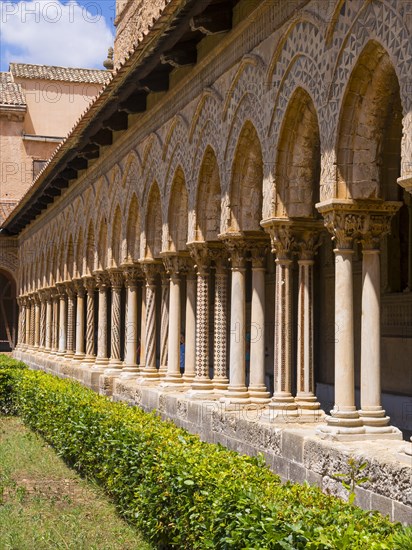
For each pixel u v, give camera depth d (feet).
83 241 85.15
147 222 61.41
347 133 31.53
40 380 64.18
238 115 42.60
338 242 31.91
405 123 26.20
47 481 42.39
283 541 18.99
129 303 67.46
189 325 55.16
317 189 39.06
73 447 44.70
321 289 59.41
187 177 51.06
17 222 122.62
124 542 30.76
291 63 35.99
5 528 32.71
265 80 38.73
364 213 31.68
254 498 21.91
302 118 36.91
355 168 31.55
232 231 43.52
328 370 58.23
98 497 38.27
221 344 49.37
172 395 51.75
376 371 31.86
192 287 55.42
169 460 29.22
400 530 18.49
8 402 71.15
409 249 48.47
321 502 21.33
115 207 70.74
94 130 66.85
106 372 72.18
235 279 43.78
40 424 56.18
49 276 107.14
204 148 48.06
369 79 30.71
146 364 61.87
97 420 41.75
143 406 57.88
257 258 43.68
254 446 37.86
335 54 31.71
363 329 31.99
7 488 40.68
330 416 32.30
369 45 29.30
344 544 17.37
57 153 75.10
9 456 48.96
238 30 42.04
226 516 22.74
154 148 58.95
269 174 38.22
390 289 50.03
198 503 25.38
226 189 44.01
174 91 53.42
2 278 144.87
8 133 136.36
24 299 128.88
